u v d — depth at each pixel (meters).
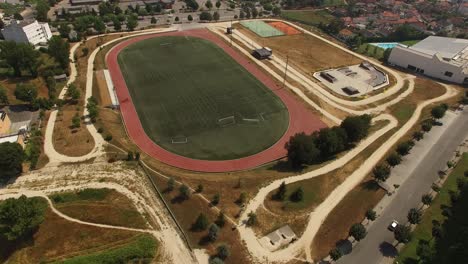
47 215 70.38
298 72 141.88
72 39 165.50
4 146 78.62
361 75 141.62
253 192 79.44
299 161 86.75
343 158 91.56
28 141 93.44
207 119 108.75
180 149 95.56
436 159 92.25
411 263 63.84
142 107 114.06
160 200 76.19
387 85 134.00
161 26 189.62
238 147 97.25
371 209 75.19
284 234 68.69
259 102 119.12
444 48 150.62
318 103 119.88
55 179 81.31
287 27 196.38
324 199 77.81
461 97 124.06
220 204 75.44
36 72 130.50
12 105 110.00
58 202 74.06
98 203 74.12
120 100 117.69
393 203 77.38
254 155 94.44
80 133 98.56
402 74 144.00
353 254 65.69
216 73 138.38
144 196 77.06
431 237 68.88
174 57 151.50
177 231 68.88
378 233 69.94
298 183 82.38
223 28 190.75
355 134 93.50
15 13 198.75
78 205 73.25
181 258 63.81
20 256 62.59
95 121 104.12
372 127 106.06
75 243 64.88
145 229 68.81
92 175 82.94
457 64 135.62
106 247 64.44
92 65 142.50
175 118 108.81
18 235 61.44
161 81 130.75
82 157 89.31
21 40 156.25
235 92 124.69
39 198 74.81
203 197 77.25
